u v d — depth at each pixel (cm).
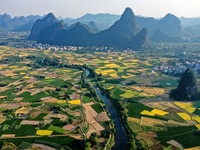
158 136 12550
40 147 11125
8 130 12675
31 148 10944
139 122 14362
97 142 11438
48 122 13962
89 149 10619
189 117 15250
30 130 12775
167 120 14725
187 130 13262
